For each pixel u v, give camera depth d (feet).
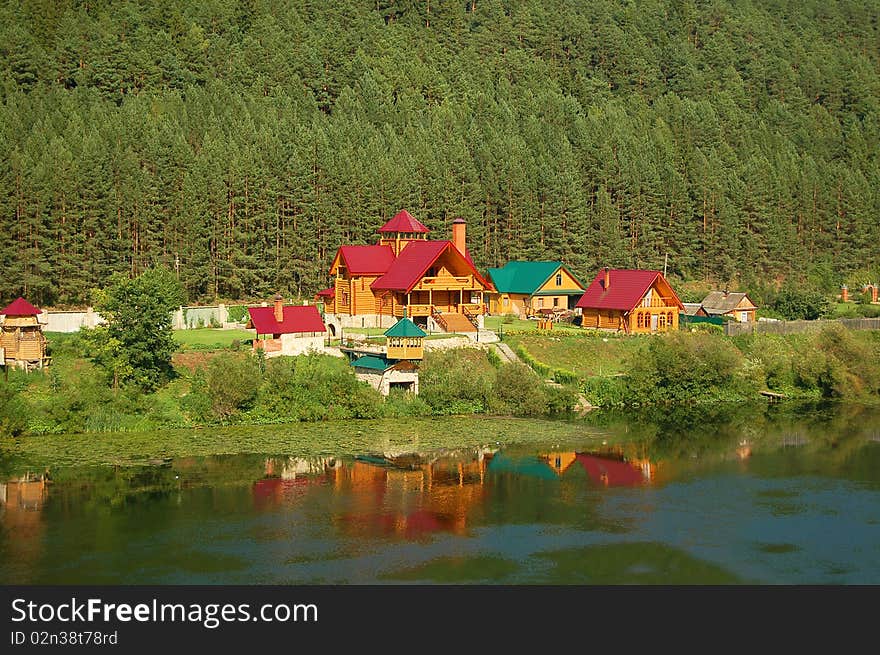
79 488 188.14
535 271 396.98
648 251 475.31
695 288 478.59
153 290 254.88
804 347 328.08
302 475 199.72
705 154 581.53
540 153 503.61
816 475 205.77
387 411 257.75
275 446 223.30
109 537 159.94
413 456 217.97
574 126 580.30
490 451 224.12
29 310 246.47
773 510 179.11
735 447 233.35
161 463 207.31
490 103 596.70
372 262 337.31
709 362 302.45
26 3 589.32
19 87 523.29
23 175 356.59
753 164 550.77
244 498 182.80
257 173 401.70
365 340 283.79
